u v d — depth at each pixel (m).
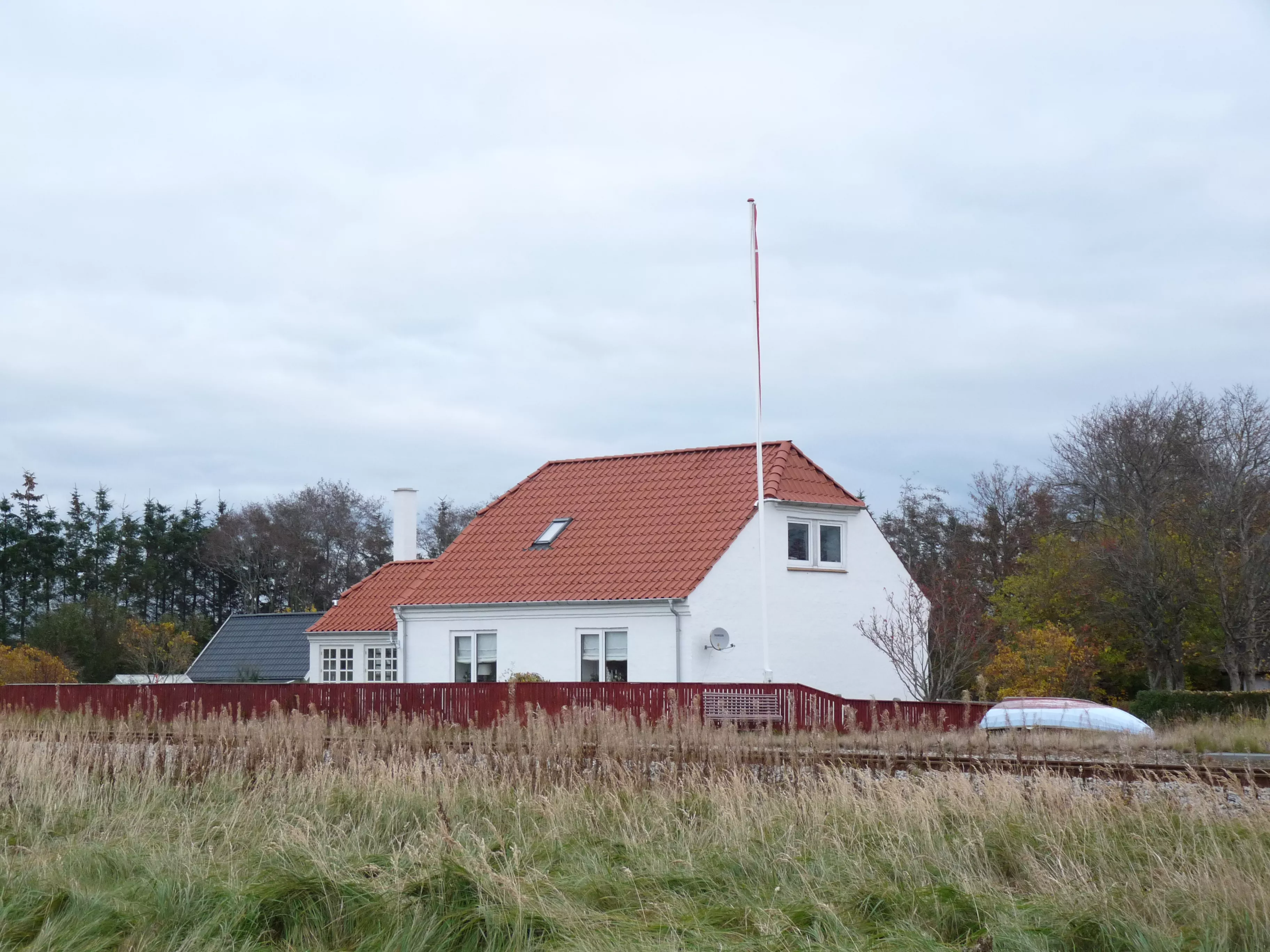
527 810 13.26
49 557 78.19
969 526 63.25
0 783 14.84
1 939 9.23
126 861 11.25
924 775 13.94
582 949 8.48
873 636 31.27
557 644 31.17
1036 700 25.92
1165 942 8.39
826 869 10.47
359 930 9.44
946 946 8.57
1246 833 10.69
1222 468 41.97
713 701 24.81
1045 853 10.77
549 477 36.59
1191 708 32.12
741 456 33.38
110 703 29.52
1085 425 50.69
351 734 18.64
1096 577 40.72
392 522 86.75
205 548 83.12
